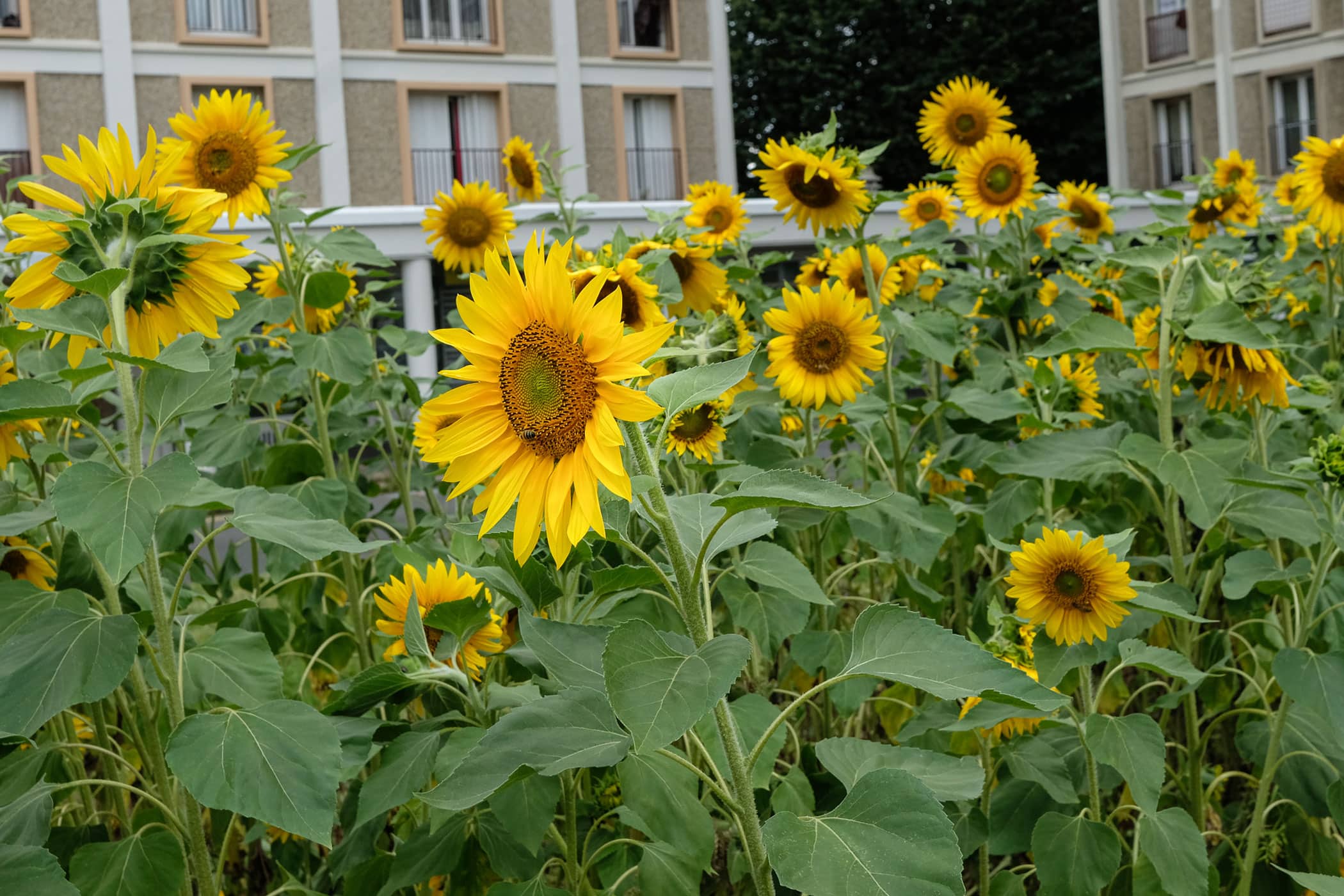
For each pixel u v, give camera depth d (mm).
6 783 2271
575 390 1610
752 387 3748
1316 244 5773
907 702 3461
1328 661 2457
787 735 3094
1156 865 2344
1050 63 32844
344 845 2482
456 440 1682
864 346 3412
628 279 3070
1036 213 5023
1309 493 2988
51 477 3141
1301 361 4418
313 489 3523
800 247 16688
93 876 2139
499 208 4820
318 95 20203
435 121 21500
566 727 1778
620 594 2711
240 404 4039
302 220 3848
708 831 2104
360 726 2322
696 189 4898
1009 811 2744
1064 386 3951
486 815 2369
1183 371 3043
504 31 21469
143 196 2221
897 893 1575
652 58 22734
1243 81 25766
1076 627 2490
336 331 3701
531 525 1649
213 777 1896
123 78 19062
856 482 4531
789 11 34656
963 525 3982
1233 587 2656
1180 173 27391
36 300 2223
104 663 1976
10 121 18766
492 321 1673
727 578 3096
